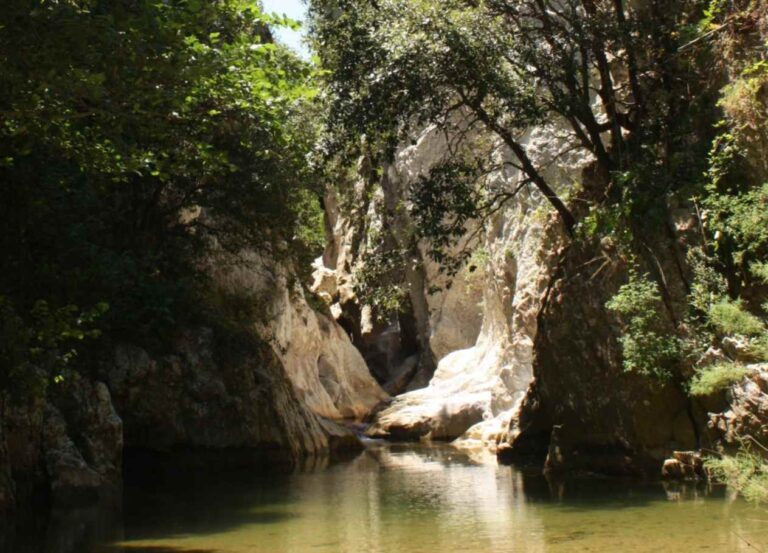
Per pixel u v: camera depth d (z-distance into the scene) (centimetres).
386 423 2953
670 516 1128
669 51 1725
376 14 1752
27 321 1360
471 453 2289
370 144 1844
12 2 813
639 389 1574
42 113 941
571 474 1680
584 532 1039
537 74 1748
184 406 1992
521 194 2722
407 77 1678
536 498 1370
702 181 1545
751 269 1304
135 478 1827
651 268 1571
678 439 1538
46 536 1103
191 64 959
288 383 2394
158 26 913
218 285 2483
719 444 1412
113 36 866
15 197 1395
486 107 1859
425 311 4038
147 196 2231
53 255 1508
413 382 3975
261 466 2059
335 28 1780
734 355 1416
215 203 2230
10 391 1234
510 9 1742
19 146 1156
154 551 986
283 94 1088
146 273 2025
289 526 1159
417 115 1942
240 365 2139
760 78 1411
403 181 3691
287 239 2369
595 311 1655
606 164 1777
